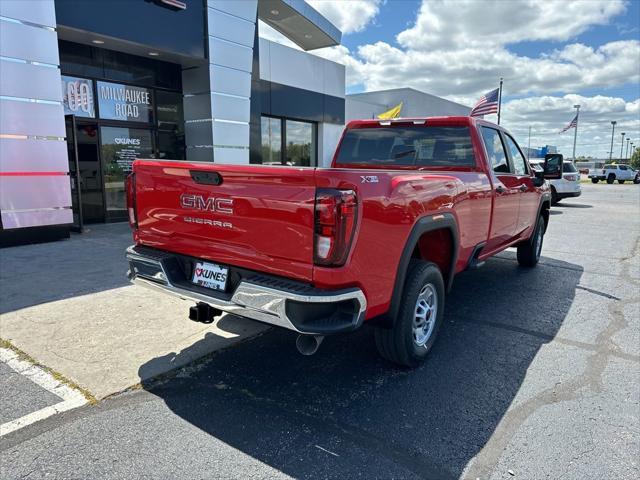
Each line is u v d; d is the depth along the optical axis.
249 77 12.02
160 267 3.28
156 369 3.52
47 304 4.87
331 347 4.00
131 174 3.60
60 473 2.39
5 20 7.42
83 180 10.47
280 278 2.76
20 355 3.70
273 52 15.48
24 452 2.54
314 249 2.57
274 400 3.14
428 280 3.53
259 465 2.48
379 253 2.86
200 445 2.64
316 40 16.73
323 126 18.02
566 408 3.06
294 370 3.57
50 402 3.04
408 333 3.39
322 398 3.17
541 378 3.47
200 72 11.30
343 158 5.55
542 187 6.75
